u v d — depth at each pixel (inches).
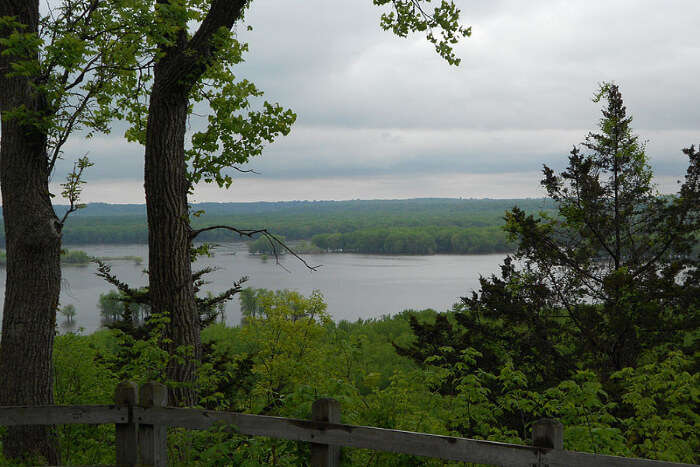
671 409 302.8
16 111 280.5
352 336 393.7
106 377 357.4
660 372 314.2
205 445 219.3
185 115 364.2
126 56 318.7
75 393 352.5
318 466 173.5
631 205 625.3
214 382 348.5
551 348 569.6
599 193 618.5
